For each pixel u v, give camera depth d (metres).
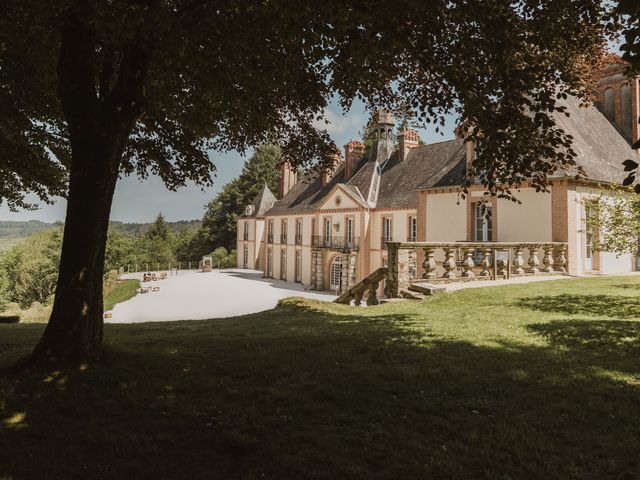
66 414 4.12
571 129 19.30
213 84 5.82
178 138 10.65
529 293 11.94
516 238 18.58
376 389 4.66
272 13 4.98
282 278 48.47
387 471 3.12
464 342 6.55
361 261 36.34
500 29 5.36
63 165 13.72
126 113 5.68
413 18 5.12
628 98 22.83
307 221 43.50
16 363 5.43
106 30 4.79
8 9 5.67
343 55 5.28
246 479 3.06
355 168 41.09
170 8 5.96
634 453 3.34
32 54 7.38
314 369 5.32
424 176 33.75
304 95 8.78
